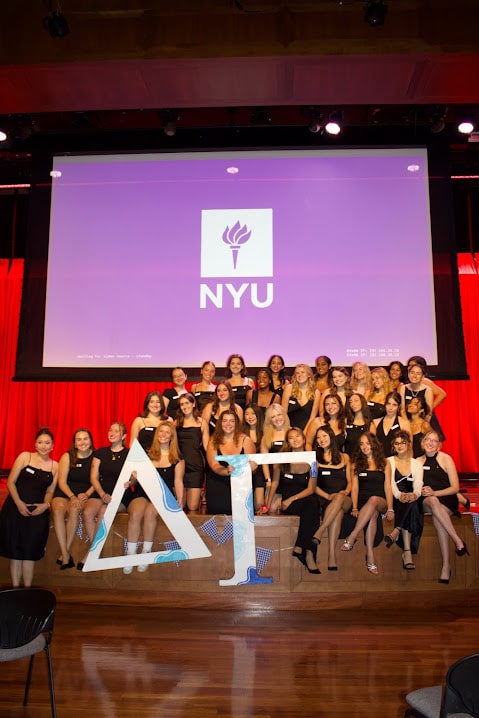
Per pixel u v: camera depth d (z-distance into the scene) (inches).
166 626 166.1
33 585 189.2
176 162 286.5
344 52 205.9
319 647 149.9
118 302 280.7
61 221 284.8
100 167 287.4
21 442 354.0
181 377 231.1
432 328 270.5
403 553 183.5
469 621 172.9
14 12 214.2
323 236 279.6
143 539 186.7
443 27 205.5
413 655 144.6
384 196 279.4
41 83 223.1
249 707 117.4
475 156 305.1
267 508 192.4
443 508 183.5
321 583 184.5
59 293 280.7
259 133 294.4
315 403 218.8
